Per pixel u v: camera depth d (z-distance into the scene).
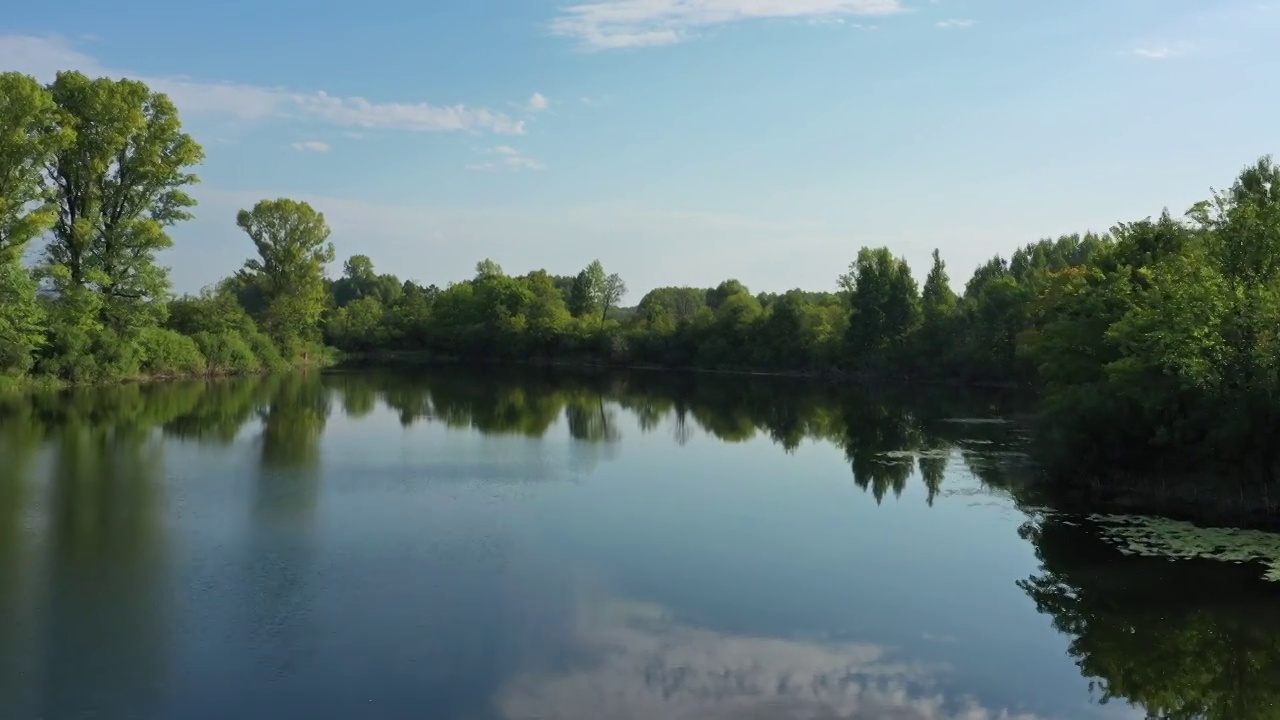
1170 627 15.86
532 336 117.88
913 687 13.41
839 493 27.67
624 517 23.78
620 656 14.32
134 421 38.69
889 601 17.25
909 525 23.31
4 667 13.43
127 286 54.44
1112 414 26.38
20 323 47.28
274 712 12.22
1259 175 43.72
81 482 25.81
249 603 16.31
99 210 51.97
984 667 14.18
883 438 41.56
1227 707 12.95
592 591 17.50
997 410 56.22
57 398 45.91
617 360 113.62
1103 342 29.81
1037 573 18.95
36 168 45.06
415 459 31.88
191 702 12.47
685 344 111.44
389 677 13.34
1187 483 25.45
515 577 18.22
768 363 102.94
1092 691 13.42
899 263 93.12
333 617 15.72
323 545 20.12
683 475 30.62
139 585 17.09
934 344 86.38
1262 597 17.25
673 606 16.78
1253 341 23.44
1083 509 24.80
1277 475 23.34
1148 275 29.94
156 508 23.08
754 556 20.23
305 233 82.06
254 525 21.64
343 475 28.25
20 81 43.22
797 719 12.24
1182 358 23.89
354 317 124.44
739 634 15.43
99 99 49.25
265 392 56.25
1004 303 77.06
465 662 13.94
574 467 31.42
